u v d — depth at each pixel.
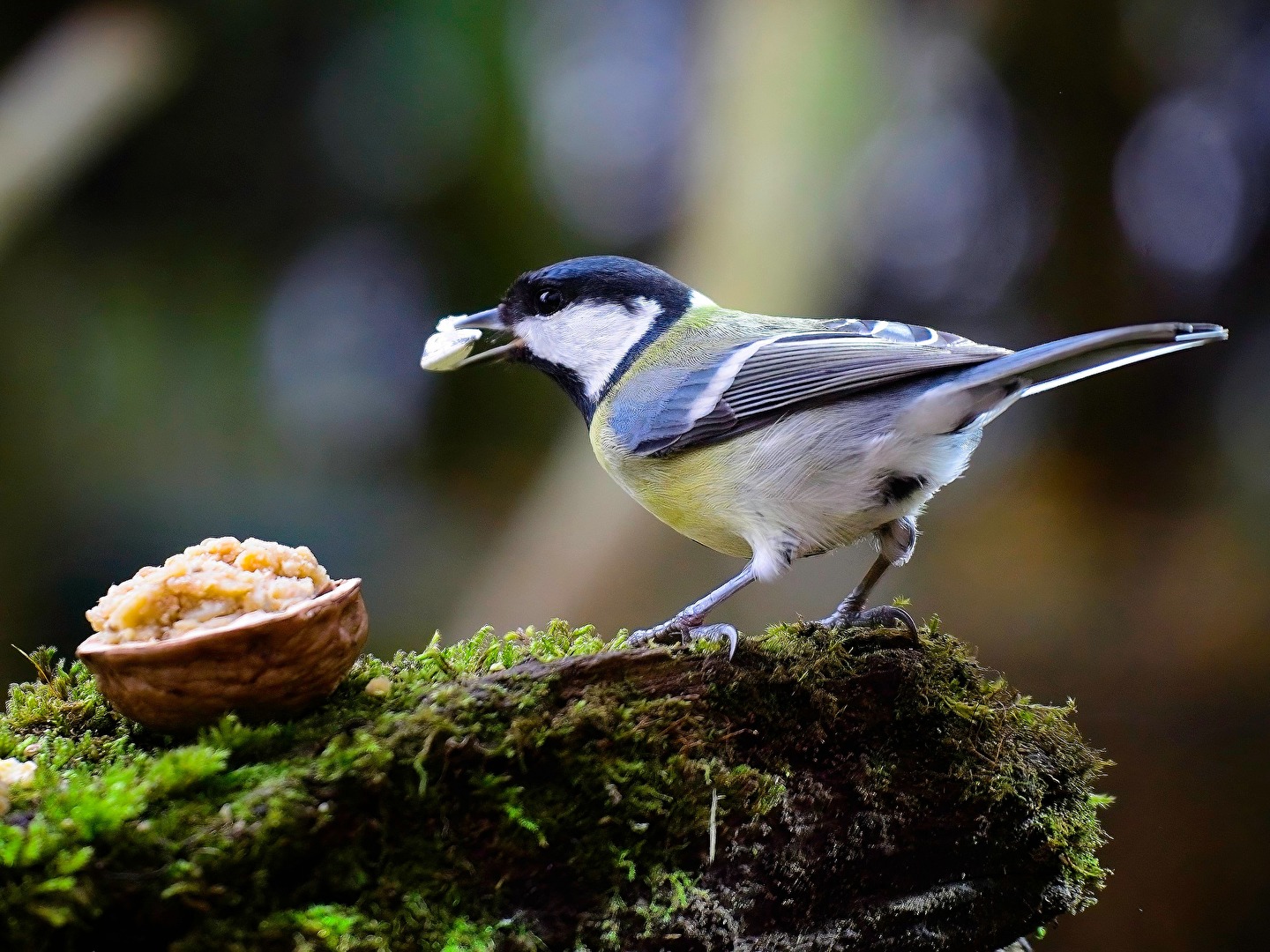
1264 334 14.16
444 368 5.77
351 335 14.29
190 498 12.66
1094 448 14.76
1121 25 13.49
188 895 2.63
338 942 2.74
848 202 12.36
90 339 12.80
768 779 3.49
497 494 14.20
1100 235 14.29
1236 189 13.91
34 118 11.97
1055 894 4.05
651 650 3.49
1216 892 7.79
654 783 3.28
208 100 13.30
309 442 13.88
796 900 3.53
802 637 4.00
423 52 13.60
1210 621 10.75
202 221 13.60
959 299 14.37
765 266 11.88
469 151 14.12
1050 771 4.05
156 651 2.95
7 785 2.84
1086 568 12.25
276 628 3.00
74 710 3.51
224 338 13.52
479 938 2.95
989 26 13.12
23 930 2.50
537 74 14.09
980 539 13.23
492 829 3.05
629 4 14.07
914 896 3.78
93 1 13.17
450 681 3.41
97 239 13.25
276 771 2.89
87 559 12.04
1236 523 12.77
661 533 11.41
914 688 3.81
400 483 14.33
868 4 12.57
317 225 14.06
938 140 13.82
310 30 13.29
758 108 12.30
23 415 12.23
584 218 14.70
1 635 11.45
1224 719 9.30
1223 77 13.69
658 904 3.25
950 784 3.80
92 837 2.62
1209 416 14.50
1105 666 10.34
